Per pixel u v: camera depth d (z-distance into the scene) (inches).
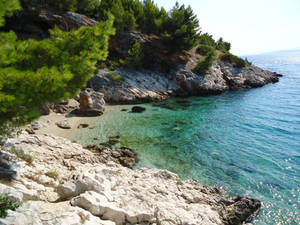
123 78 1596.9
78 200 344.2
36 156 544.1
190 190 527.8
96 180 413.4
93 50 341.4
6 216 245.6
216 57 2566.4
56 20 1583.4
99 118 1098.7
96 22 1798.7
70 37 345.1
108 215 341.7
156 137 901.2
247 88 2260.1
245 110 1397.6
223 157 751.7
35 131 831.7
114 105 1409.9
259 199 534.3
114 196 411.5
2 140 506.9
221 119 1198.3
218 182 602.9
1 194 283.7
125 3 2190.0
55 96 296.7
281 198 538.9
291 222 459.8
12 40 281.9
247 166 693.3
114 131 932.0
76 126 959.0
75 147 687.7
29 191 337.4
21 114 294.7
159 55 2042.3
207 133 978.1
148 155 742.5
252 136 952.9
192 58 2316.7
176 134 949.2
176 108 1422.2
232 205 484.7
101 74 1542.8
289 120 1178.0
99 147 749.3
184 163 703.1
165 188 510.3
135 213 366.0
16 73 226.1
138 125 1031.0
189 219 379.9
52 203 334.3
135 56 1802.4
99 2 2119.8
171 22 2142.0
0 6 263.9
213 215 431.5
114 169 575.5
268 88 2215.8
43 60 305.6
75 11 1897.1
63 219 274.7
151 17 2251.5
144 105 1465.3
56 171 495.2
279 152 796.6
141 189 474.0
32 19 1536.7
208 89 1957.4
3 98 222.7
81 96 1109.1
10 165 409.1
